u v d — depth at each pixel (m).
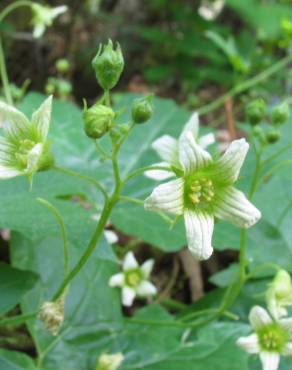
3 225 0.08
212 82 0.28
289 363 0.10
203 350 0.10
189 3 0.27
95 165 0.13
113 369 0.09
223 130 0.22
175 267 0.14
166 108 0.15
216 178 0.07
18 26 0.24
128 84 0.27
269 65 0.24
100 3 0.28
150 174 0.10
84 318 0.10
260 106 0.10
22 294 0.08
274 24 0.16
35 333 0.10
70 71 0.25
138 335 0.10
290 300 0.09
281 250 0.12
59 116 0.13
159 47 0.25
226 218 0.07
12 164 0.07
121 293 0.12
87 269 0.11
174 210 0.07
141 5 0.28
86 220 0.08
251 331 0.10
